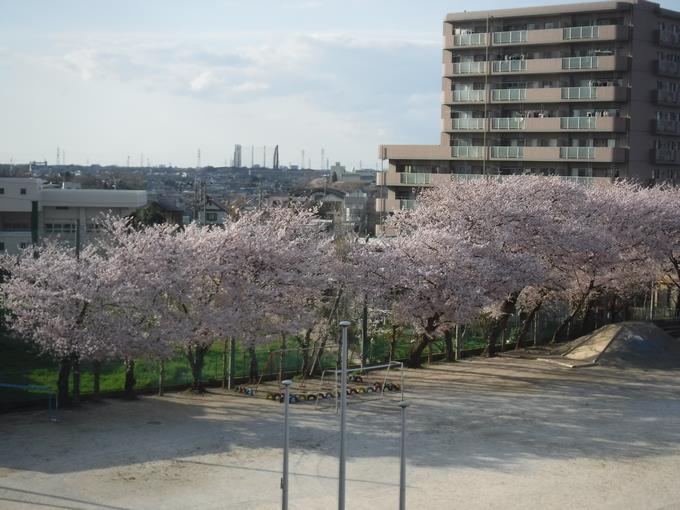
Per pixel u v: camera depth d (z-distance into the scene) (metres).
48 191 77.69
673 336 49.09
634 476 23.86
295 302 33.91
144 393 32.03
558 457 25.41
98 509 20.11
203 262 31.55
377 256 36.41
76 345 27.84
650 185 68.88
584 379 37.09
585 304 49.62
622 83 69.75
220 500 20.98
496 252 38.78
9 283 29.12
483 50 73.62
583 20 71.06
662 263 51.34
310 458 24.64
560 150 69.75
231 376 33.41
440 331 37.88
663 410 31.77
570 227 42.69
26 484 21.66
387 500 21.33
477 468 24.16
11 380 32.41
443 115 75.19
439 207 42.03
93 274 28.94
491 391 34.25
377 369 37.88
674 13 71.62
